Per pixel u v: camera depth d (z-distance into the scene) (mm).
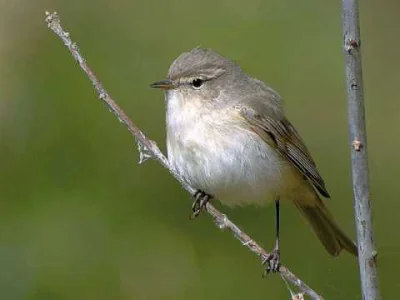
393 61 14625
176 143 9133
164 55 13305
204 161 8992
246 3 13820
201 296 11367
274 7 13820
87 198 11914
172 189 12023
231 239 11836
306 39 13664
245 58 13469
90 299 11258
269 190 9336
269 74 13383
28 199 11930
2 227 11672
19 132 12484
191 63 9172
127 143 12312
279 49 13547
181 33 13516
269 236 11992
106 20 13547
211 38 13508
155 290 11406
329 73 13453
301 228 12016
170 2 13742
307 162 9531
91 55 13141
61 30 7750
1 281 11242
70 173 12156
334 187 12789
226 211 12156
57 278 11297
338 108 13305
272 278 11430
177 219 11906
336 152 13055
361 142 6293
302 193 9812
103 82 12938
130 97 12836
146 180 12109
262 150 9133
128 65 13148
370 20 15031
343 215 12539
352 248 10031
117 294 11320
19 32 13109
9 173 12164
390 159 13430
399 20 14953
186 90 9117
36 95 12688
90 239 11625
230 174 9008
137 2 13742
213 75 9172
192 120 9047
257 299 11328
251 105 9211
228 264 11594
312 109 13297
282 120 9461
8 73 12867
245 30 13625
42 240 11555
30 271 11336
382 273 11672
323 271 11625
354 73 6262
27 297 11172
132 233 11711
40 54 12984
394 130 13789
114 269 11469
